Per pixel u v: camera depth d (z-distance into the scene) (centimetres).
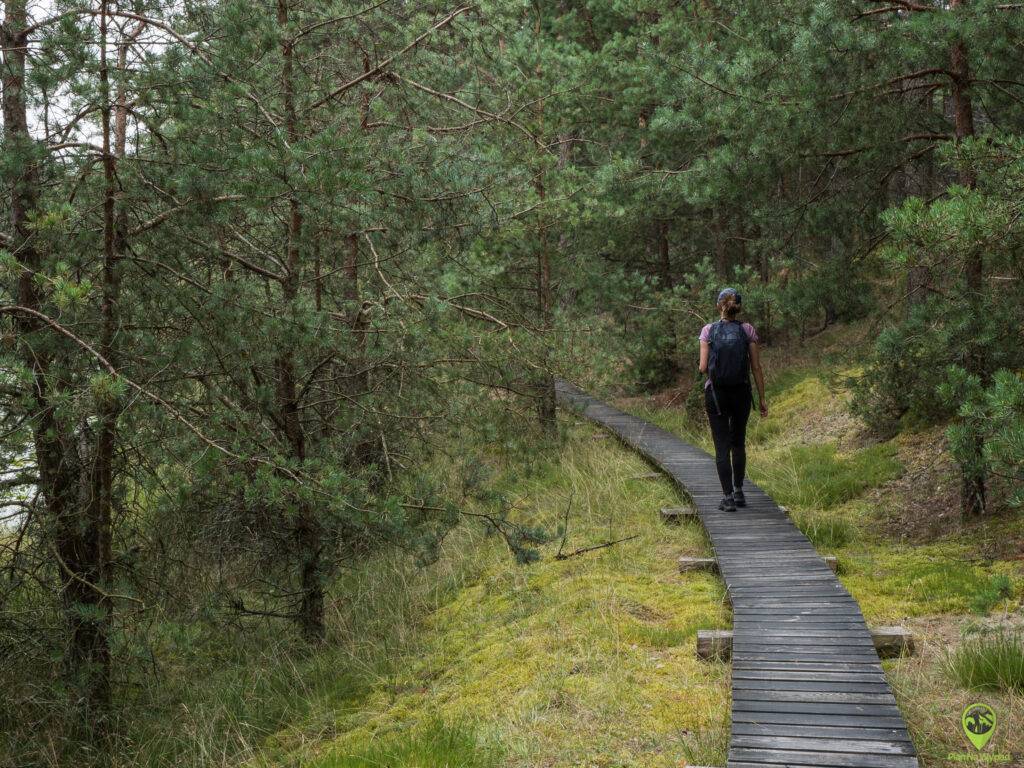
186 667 715
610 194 1062
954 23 630
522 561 666
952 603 555
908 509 800
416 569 827
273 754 529
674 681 479
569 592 659
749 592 576
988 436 500
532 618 626
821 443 1085
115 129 567
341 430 774
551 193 1002
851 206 846
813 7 729
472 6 792
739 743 381
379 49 779
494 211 729
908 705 427
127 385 509
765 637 497
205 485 611
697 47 818
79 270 591
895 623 540
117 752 580
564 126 1101
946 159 562
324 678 645
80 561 606
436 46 818
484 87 883
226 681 675
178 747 581
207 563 731
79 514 588
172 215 584
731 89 764
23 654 587
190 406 623
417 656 635
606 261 1590
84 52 503
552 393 1077
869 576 638
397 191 646
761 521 750
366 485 593
